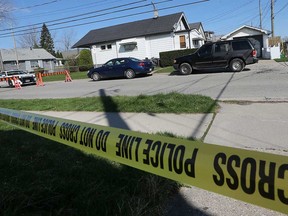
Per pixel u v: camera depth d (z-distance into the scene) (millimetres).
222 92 10109
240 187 1436
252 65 20031
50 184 3285
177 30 32656
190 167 1635
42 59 68688
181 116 6887
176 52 27797
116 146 2148
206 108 7281
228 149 1539
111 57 34625
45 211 2902
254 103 7781
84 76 26703
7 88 23875
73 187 3256
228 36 33031
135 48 33094
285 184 1276
